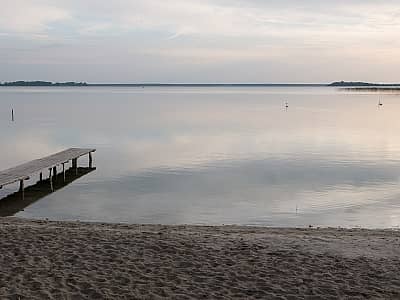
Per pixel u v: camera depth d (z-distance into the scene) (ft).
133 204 50.65
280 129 134.51
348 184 61.05
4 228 31.19
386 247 28.27
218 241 28.84
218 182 62.54
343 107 256.32
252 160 80.59
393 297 20.67
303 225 42.42
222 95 493.36
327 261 25.26
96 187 59.62
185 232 32.76
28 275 22.39
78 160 81.76
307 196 54.49
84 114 190.70
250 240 29.40
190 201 52.01
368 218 45.03
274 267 24.17
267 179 64.54
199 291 20.97
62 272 22.89
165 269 23.62
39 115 182.50
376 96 464.65
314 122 159.12
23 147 96.89
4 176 56.39
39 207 49.39
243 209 48.57
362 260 25.52
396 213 46.85
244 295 20.67
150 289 21.11
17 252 25.70
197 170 71.41
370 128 137.49
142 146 99.50
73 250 26.30
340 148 95.45
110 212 47.24
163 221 43.68
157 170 71.41
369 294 20.93
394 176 66.18
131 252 26.18
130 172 69.87
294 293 20.98
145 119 169.37
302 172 69.62
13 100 316.40
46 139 110.22
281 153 88.79
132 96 433.48
